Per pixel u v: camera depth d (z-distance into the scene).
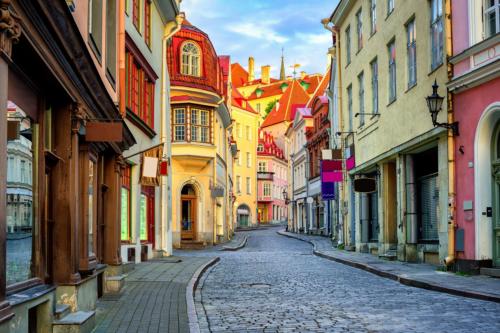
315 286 14.79
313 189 54.88
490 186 14.98
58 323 7.63
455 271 16.03
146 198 23.03
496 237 14.78
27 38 6.06
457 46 16.08
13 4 5.38
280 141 106.31
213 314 10.51
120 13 14.78
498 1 14.65
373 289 13.98
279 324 9.35
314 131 52.75
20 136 6.85
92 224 10.70
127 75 18.94
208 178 37.25
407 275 15.63
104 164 13.16
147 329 8.70
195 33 36.16
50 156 8.13
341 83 31.03
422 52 18.59
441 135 16.98
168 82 27.42
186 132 35.59
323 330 8.77
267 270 19.92
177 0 26.14
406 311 10.37
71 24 7.18
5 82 5.32
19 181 6.77
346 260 22.30
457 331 8.39
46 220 8.00
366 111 25.83
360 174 27.17
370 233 27.06
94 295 10.45
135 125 20.16
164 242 25.95
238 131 79.69
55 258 8.55
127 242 19.69
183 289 13.48
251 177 83.88
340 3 29.33
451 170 16.25
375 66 24.92
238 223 80.62
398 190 21.20
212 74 37.12
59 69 7.57
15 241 6.58
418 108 18.98
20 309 6.26
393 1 21.95
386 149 22.64
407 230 20.78
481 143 15.05
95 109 10.42
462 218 15.80
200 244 36.16
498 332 8.23
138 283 14.70
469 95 15.47
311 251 33.72
